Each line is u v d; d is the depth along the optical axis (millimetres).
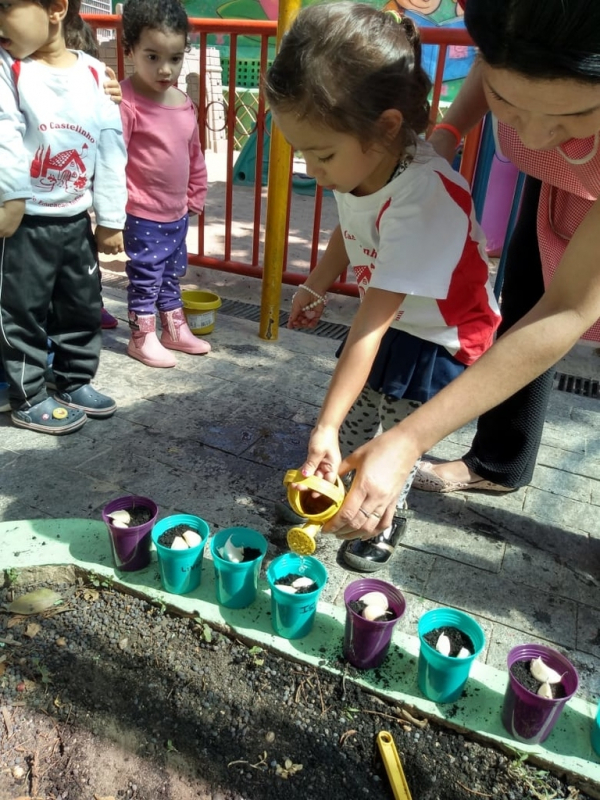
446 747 1466
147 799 1344
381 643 1546
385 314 1495
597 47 825
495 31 867
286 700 1544
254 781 1383
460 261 1674
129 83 2852
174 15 2686
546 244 1801
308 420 2756
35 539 1891
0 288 2281
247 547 1787
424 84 1470
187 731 1468
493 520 2230
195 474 2330
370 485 1154
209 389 2961
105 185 2445
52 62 2180
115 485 2232
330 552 2031
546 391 2164
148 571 1817
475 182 3215
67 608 1746
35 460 2346
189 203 3172
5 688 1535
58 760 1402
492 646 1726
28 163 2141
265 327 3502
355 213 1677
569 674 1435
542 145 1037
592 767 1404
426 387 1810
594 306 1116
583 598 1920
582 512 2307
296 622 1618
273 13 10094
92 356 2623
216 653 1646
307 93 1284
